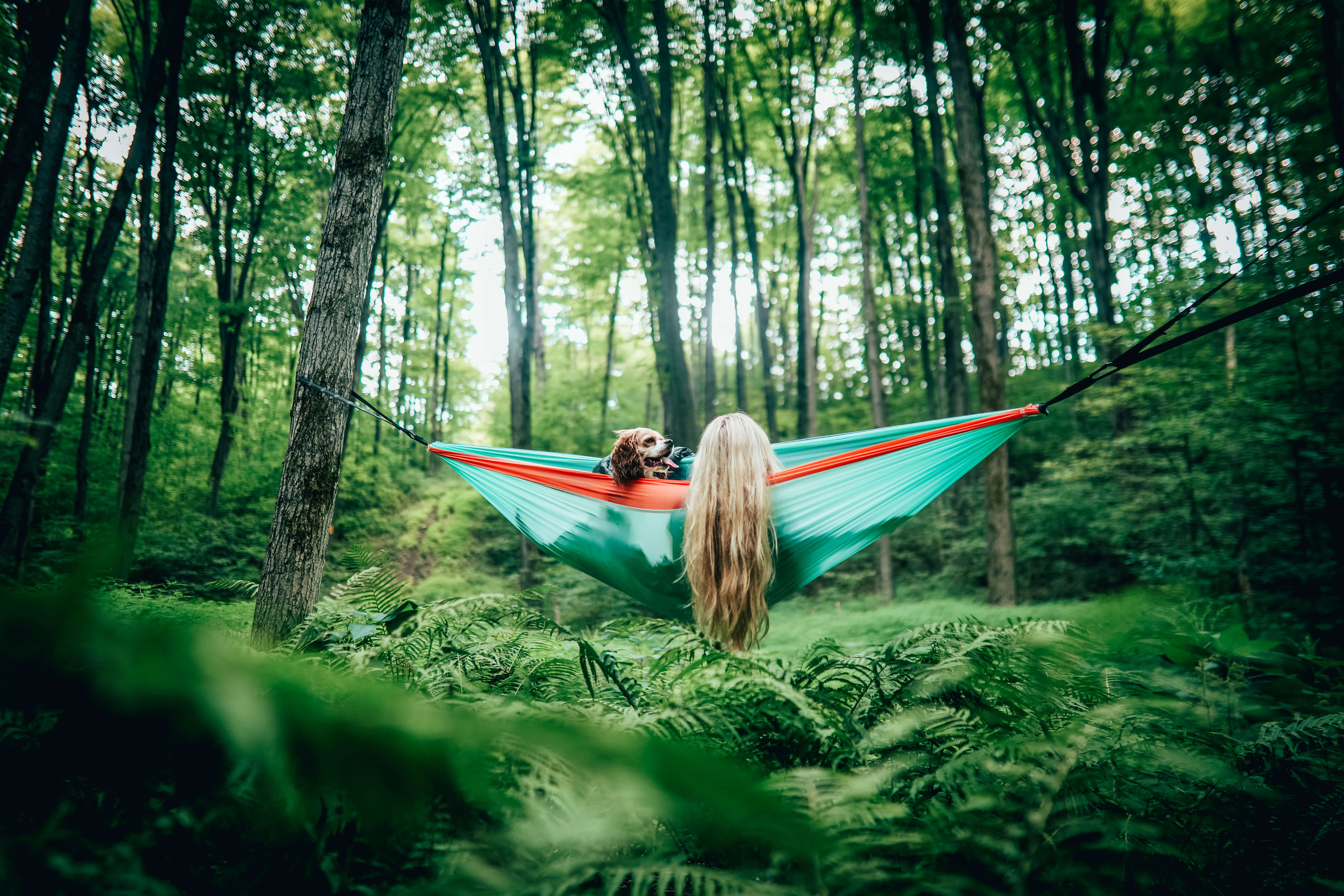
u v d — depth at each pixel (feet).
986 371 33.78
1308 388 23.95
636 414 96.37
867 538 9.55
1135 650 6.77
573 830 2.98
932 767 4.93
